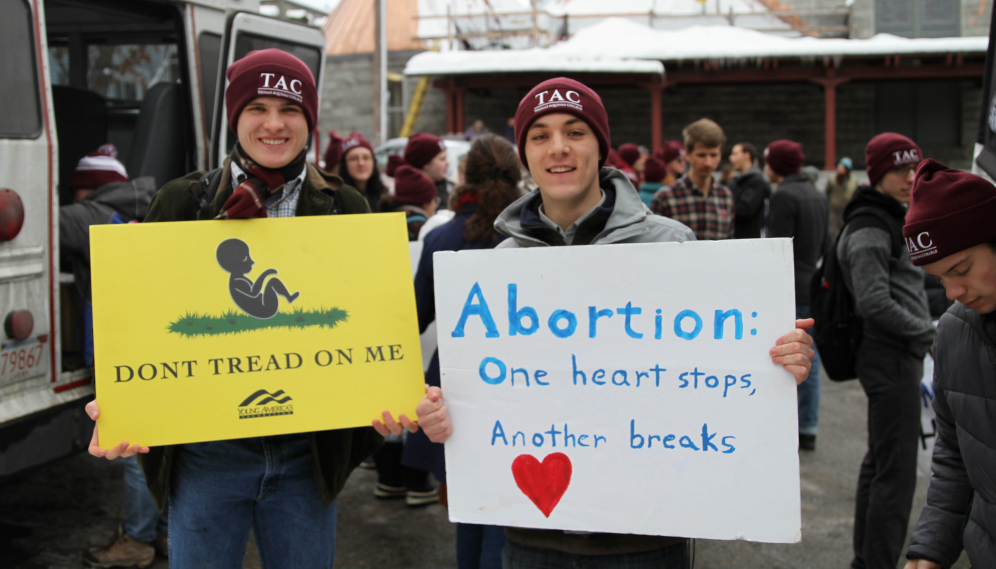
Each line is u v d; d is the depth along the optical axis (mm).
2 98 2924
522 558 1887
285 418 1907
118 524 3646
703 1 21297
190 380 1880
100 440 1833
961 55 18312
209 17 4211
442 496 2830
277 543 2104
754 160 6008
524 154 1918
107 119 4965
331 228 1952
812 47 18500
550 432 1799
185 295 1890
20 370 2996
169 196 2125
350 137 5172
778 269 1702
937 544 1886
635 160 8273
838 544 3646
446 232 2770
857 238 3047
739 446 1716
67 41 5078
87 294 3355
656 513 1749
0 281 2887
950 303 3773
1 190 2877
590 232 1914
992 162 2180
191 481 2027
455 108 19859
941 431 1956
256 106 2029
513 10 20438
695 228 4508
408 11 22828
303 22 4609
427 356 3160
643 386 1759
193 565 2027
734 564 3479
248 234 1921
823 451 4895
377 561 3508
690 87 21594
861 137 21203
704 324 1733
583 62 18344
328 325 1933
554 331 1796
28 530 3771
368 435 2168
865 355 3098
